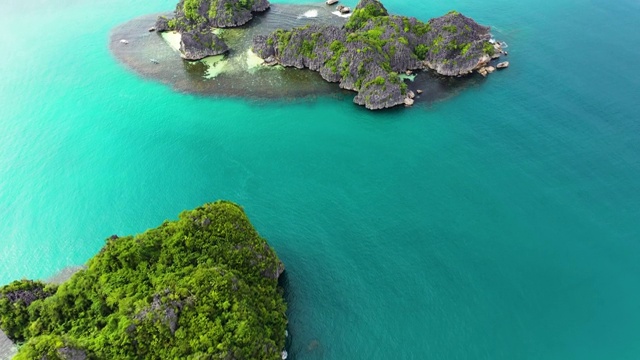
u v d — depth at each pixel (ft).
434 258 315.78
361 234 334.03
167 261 256.93
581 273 303.27
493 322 279.08
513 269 306.96
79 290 248.93
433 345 268.82
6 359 253.24
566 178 368.89
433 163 392.06
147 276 250.98
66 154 421.18
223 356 214.90
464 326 277.44
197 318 223.10
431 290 296.92
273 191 373.40
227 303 231.50
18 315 252.62
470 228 334.65
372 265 312.91
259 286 269.23
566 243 321.73
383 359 263.08
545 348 265.54
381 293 296.10
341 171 389.80
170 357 214.07
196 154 416.05
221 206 286.87
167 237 268.41
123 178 394.52
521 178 371.97
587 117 425.28
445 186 369.50
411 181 376.07
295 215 350.84
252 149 419.33
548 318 280.10
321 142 424.05
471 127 427.33
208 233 269.85
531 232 330.34
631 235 325.42
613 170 372.99
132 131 446.19
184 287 233.55
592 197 352.90
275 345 246.27
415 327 277.64
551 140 404.77
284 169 394.93
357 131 435.94
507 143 406.21
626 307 283.79
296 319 282.36
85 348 211.20
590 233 327.67
